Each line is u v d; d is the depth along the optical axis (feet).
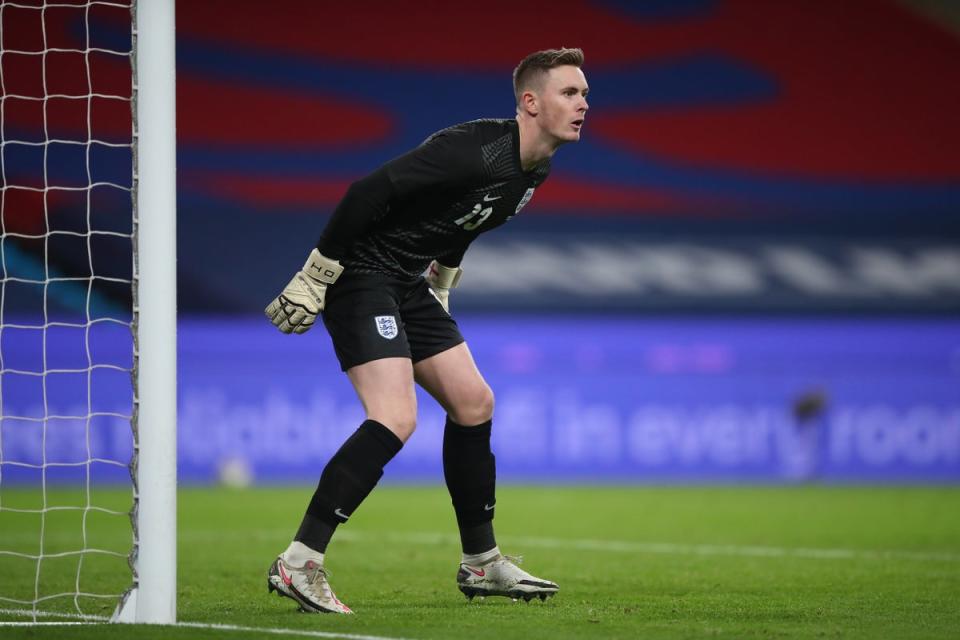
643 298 252.62
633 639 45.32
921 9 297.53
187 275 245.24
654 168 280.92
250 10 278.67
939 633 48.83
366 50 282.97
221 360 195.42
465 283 250.37
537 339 209.56
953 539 109.50
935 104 292.61
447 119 281.74
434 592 65.10
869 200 281.54
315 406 198.39
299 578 52.24
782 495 172.14
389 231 53.11
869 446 216.54
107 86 249.55
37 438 185.88
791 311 255.09
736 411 214.28
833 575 77.00
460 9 290.56
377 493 174.60
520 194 53.67
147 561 48.57
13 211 230.68
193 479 192.85
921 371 219.61
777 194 280.31
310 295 52.65
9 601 60.59
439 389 56.29
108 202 239.50
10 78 245.45
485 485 57.26
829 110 290.76
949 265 268.82
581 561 88.07
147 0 48.57
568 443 208.54
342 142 271.49
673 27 295.48
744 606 58.13
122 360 190.60
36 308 221.66
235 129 266.77
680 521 130.00
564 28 292.40
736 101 289.94
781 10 298.56
